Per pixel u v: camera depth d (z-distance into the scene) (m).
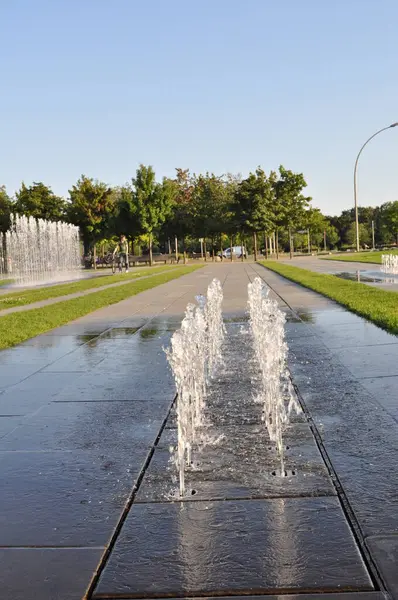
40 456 4.26
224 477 3.74
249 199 61.34
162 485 3.64
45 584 2.58
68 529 3.09
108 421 5.08
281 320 7.41
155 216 57.59
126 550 2.86
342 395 5.57
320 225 94.50
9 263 47.88
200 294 18.44
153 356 8.07
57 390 6.27
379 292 15.24
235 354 8.15
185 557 2.77
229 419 5.06
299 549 2.79
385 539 2.84
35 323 11.95
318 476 3.68
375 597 2.40
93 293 20.42
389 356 7.15
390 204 104.19
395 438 4.31
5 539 3.01
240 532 2.98
